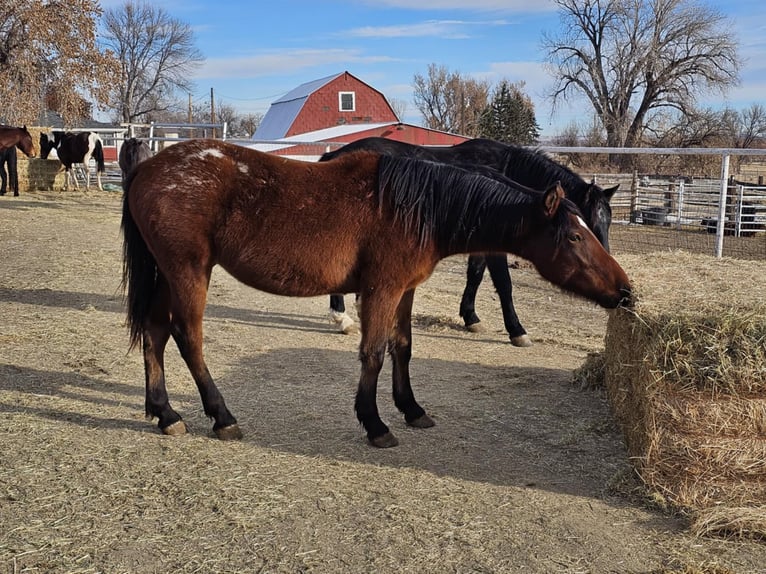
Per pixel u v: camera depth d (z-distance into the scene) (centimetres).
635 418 403
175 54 6688
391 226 416
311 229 414
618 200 2036
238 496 358
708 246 1410
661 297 416
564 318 814
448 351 662
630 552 315
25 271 955
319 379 564
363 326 430
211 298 861
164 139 1923
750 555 314
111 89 2450
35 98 2309
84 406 481
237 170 420
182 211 410
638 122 4397
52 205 1808
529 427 473
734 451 349
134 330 441
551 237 427
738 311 377
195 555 304
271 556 305
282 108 4466
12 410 462
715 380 351
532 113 4928
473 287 727
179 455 408
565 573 297
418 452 427
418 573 295
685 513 347
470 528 333
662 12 4144
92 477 374
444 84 7081
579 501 365
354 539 320
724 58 4150
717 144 4216
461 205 423
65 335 654
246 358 615
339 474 390
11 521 327
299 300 873
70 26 2325
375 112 4125
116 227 1456
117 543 312
